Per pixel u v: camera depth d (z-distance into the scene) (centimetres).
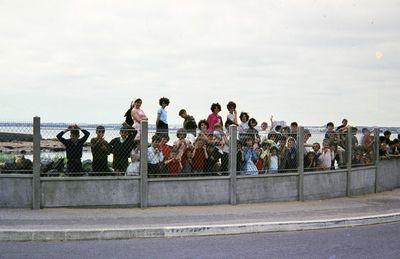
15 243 962
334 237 1091
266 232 1132
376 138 1905
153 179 1298
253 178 1434
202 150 1362
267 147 1474
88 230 1009
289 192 1516
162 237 1048
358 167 1786
